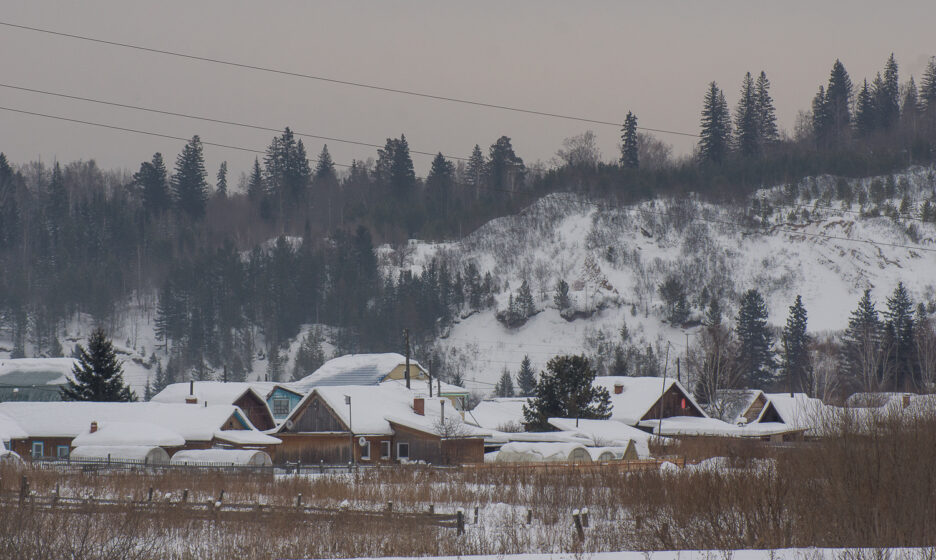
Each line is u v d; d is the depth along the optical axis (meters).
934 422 91.50
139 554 84.38
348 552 91.88
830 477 91.12
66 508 105.50
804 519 89.94
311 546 94.56
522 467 193.62
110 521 100.06
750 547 85.56
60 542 83.25
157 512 107.31
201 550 91.06
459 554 80.50
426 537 100.44
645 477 130.00
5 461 175.88
